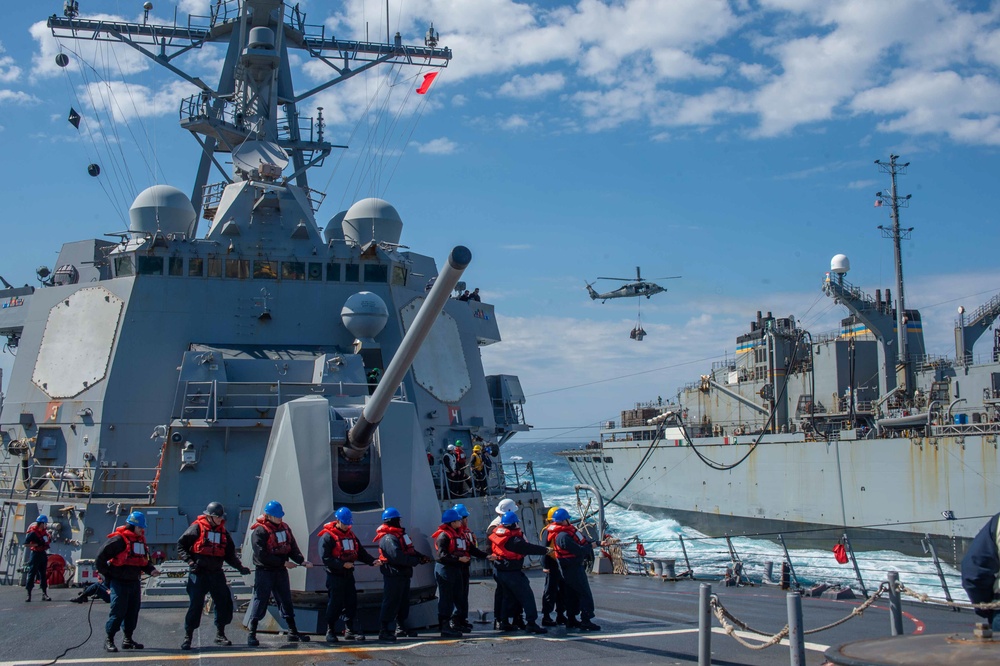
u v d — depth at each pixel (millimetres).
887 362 44906
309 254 18688
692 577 19453
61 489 16219
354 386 16172
